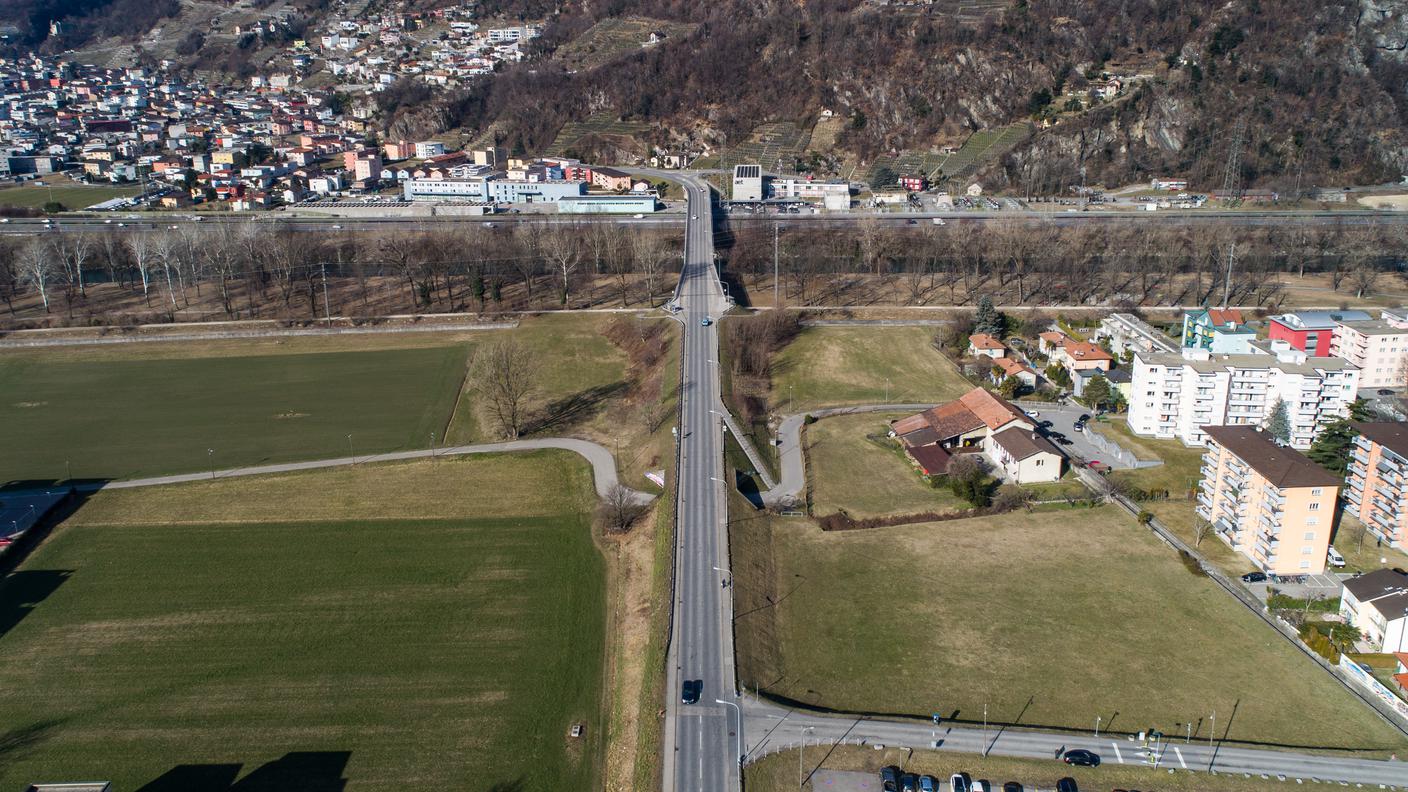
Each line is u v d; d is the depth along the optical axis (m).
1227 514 161.75
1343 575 152.00
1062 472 188.00
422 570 158.12
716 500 169.12
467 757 117.75
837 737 116.44
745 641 133.50
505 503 180.62
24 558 163.38
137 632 142.62
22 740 120.94
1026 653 134.00
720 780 108.88
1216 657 133.00
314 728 122.62
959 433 199.25
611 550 163.62
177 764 116.94
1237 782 110.31
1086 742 116.44
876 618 142.38
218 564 160.75
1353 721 120.62
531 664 134.75
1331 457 175.62
